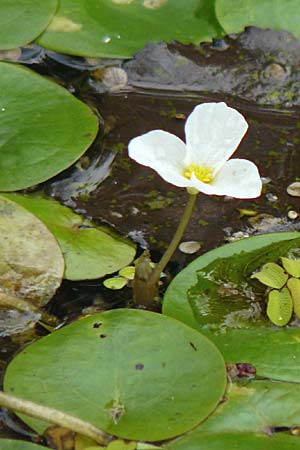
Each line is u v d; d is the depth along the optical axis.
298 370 0.47
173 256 0.50
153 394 0.45
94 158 0.53
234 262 0.49
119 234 0.51
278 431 0.46
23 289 0.48
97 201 0.52
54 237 0.49
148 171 0.53
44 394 0.45
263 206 0.52
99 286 0.49
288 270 0.49
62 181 0.52
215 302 0.48
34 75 0.53
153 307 0.49
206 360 0.46
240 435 0.45
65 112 0.52
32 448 0.44
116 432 0.45
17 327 0.48
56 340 0.46
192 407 0.45
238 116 0.45
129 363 0.46
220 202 0.52
